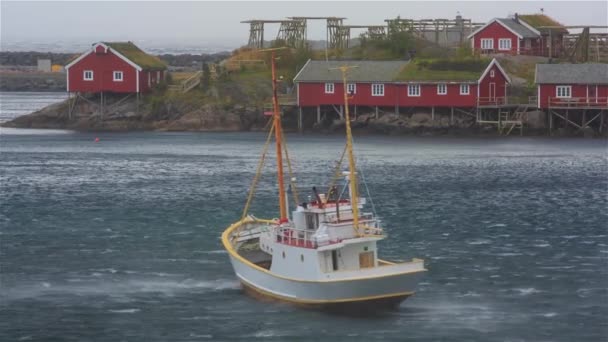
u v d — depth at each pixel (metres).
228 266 91.50
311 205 77.62
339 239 75.31
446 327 73.69
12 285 85.56
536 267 89.94
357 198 78.62
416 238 102.06
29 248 98.88
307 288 75.81
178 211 118.75
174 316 76.94
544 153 171.12
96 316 77.25
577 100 196.62
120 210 119.50
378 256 94.25
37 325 75.31
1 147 189.62
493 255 94.44
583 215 114.25
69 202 125.31
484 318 75.75
